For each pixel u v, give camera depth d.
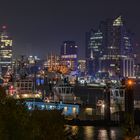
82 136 143.12
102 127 170.75
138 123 174.88
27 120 60.91
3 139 53.88
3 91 58.53
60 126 75.50
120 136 144.50
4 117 56.25
